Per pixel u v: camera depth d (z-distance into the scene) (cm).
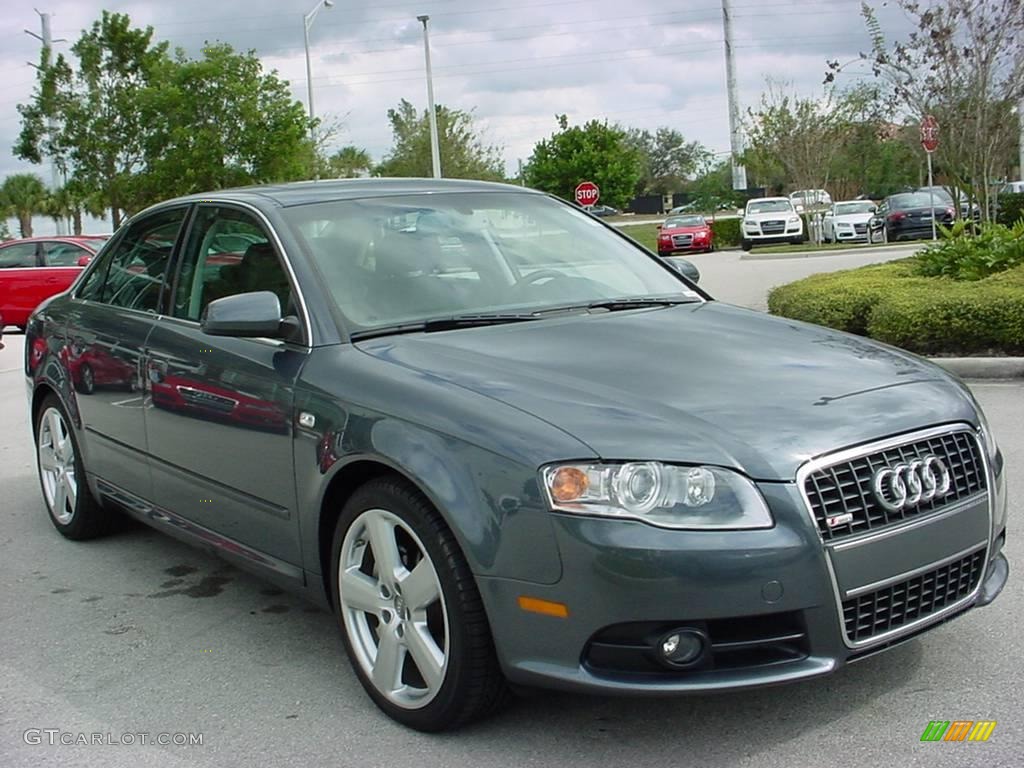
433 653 340
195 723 371
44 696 398
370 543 363
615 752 333
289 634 448
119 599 498
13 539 600
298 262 420
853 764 319
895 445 327
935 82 1497
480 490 318
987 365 910
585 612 302
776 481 306
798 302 1083
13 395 1138
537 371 356
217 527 446
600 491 302
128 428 501
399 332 401
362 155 4562
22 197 5603
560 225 502
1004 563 379
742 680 303
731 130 4894
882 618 321
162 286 499
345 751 345
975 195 1538
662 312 438
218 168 3042
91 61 3042
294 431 385
